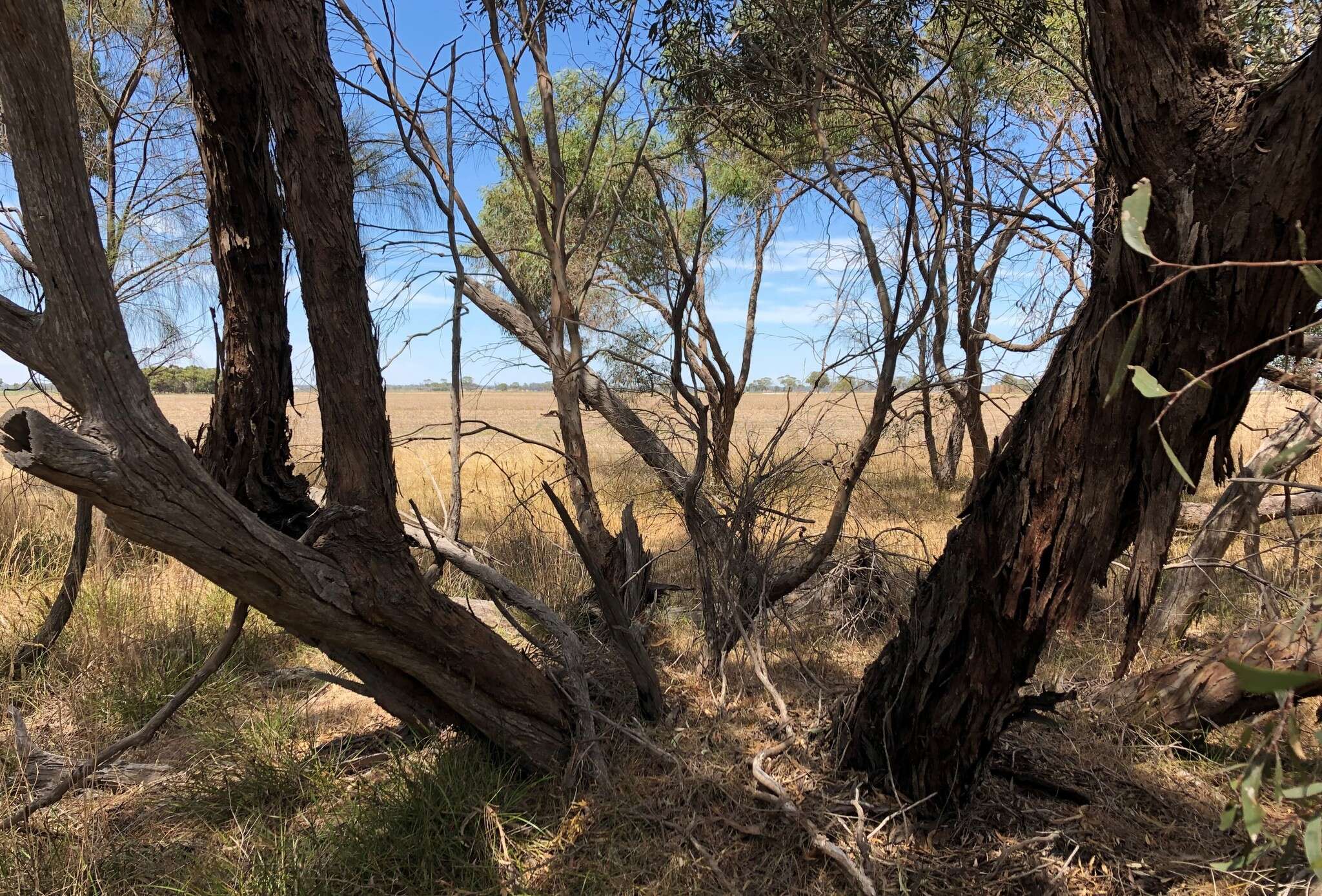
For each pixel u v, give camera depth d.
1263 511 4.40
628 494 6.54
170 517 1.83
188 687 2.54
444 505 3.49
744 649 3.98
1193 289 1.66
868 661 4.11
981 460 5.36
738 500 3.48
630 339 3.18
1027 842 2.41
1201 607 4.07
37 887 2.28
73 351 1.64
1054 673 3.90
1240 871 2.24
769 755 2.82
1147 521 1.95
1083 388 1.95
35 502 6.01
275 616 2.18
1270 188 1.51
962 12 3.60
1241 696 2.88
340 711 3.66
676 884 2.31
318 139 2.18
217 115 2.96
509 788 2.70
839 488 3.50
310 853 2.42
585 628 4.47
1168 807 2.68
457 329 3.40
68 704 3.57
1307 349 1.69
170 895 2.36
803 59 3.44
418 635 2.38
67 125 1.55
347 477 2.25
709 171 6.03
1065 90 4.67
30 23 1.46
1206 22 1.60
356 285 2.24
